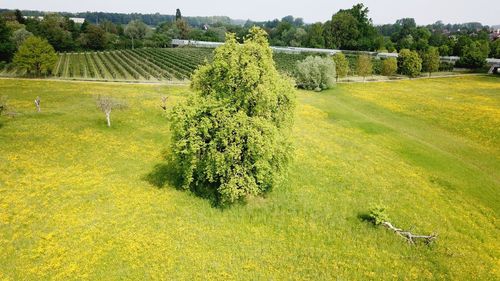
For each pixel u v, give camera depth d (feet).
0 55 376.48
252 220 96.48
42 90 220.02
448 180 125.49
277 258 81.82
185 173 100.89
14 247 77.66
